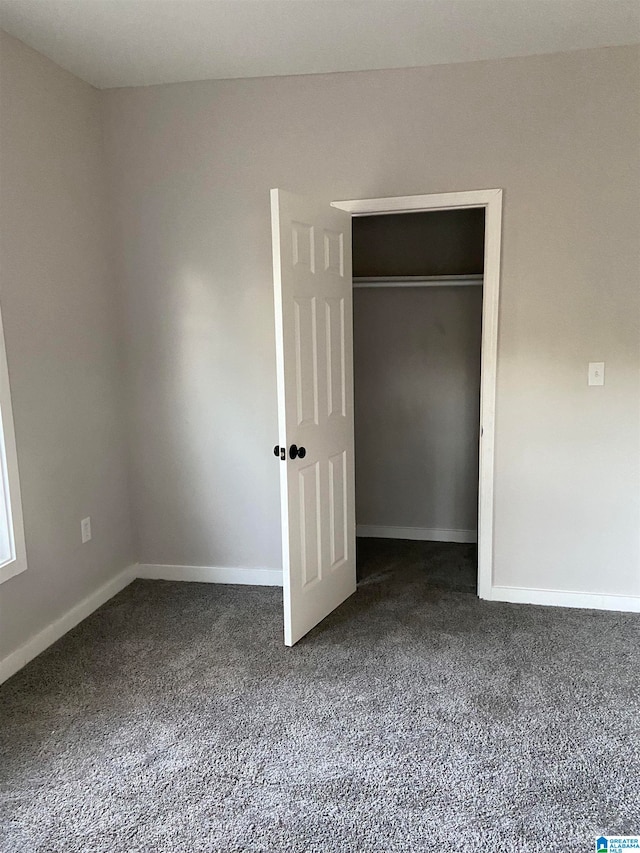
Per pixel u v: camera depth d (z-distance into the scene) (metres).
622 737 2.19
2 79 2.58
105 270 3.38
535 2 2.40
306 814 1.87
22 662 2.72
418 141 3.06
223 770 2.06
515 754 2.12
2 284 2.58
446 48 2.81
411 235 4.12
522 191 3.00
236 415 3.46
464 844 1.76
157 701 2.46
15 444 2.66
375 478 4.36
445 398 4.18
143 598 3.42
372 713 2.35
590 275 3.00
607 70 2.85
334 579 3.22
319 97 3.12
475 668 2.64
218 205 3.29
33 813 1.89
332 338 3.09
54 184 2.93
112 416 3.46
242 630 3.03
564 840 1.77
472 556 3.99
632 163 2.89
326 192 3.19
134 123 3.30
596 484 3.14
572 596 3.23
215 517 3.58
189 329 3.43
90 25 2.55
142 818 1.87
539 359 3.10
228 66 3.00
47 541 2.90
